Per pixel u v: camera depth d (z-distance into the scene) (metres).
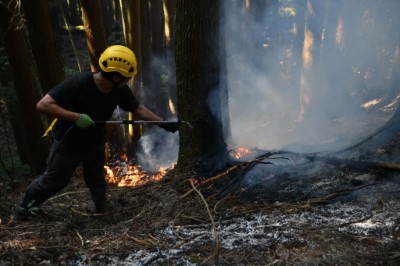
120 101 4.16
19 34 6.86
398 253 2.85
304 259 2.90
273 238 3.28
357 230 3.29
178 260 3.04
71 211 4.50
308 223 3.52
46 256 3.20
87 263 3.11
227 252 3.10
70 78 3.92
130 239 3.52
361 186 4.05
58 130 4.05
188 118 4.97
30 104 7.22
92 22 7.54
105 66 3.83
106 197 4.65
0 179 7.91
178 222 3.87
